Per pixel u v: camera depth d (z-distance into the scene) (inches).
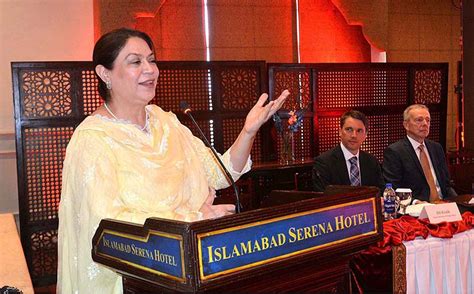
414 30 314.0
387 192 131.7
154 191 65.1
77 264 63.8
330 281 59.8
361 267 111.4
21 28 213.3
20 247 97.3
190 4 255.0
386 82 233.8
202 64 199.8
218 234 45.0
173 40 252.8
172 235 45.0
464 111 253.8
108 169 63.3
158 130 70.7
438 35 319.6
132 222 54.8
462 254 116.8
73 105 177.2
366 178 159.3
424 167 162.9
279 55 272.4
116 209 60.7
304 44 276.5
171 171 67.4
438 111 244.4
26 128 172.9
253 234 47.3
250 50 267.0
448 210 120.3
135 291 54.8
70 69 176.4
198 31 257.1
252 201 199.0
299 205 51.3
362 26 279.7
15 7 212.2
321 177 158.4
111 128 66.8
